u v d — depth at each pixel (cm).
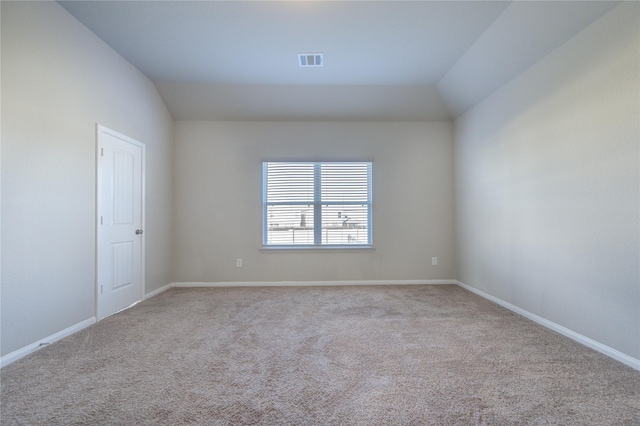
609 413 160
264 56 349
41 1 243
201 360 220
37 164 238
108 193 322
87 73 293
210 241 466
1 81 212
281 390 181
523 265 318
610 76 222
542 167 290
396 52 343
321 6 266
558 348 238
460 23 290
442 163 476
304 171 477
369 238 478
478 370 204
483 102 390
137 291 373
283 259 469
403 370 205
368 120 475
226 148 470
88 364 214
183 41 318
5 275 214
